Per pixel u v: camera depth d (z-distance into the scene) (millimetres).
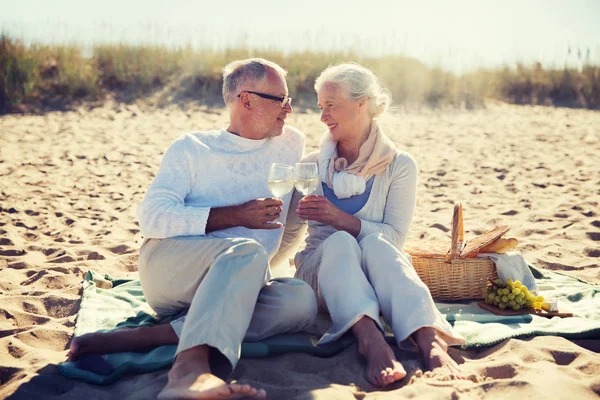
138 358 2639
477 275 3600
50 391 2453
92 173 7711
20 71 12289
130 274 4355
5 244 4953
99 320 3268
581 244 5062
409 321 2715
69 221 5746
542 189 7129
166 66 13789
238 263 2537
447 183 7543
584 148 9484
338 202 3355
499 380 2385
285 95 3217
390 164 3357
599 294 3779
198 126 10805
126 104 12328
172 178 3062
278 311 2791
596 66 15320
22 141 9281
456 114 12961
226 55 14133
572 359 2742
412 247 3805
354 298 2783
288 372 2527
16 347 2877
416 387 2373
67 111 11742
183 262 2842
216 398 2160
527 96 15008
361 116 3326
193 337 2371
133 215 6055
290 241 3475
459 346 2857
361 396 2373
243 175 3215
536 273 4301
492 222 5863
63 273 4227
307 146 9297
